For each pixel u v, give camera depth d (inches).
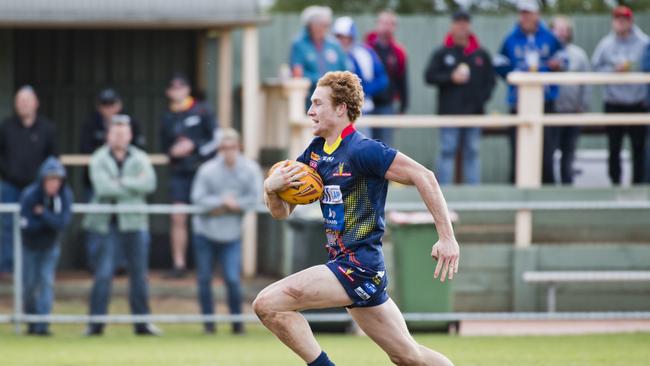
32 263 1647.4
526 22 2028.8
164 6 2075.5
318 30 1987.0
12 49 2167.8
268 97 2311.8
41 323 1642.5
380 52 2050.9
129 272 1668.3
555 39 2049.7
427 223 1678.2
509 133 2164.1
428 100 2472.9
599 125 2106.3
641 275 1792.6
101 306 1658.5
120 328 1745.8
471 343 1514.5
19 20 2037.4
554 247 1892.2
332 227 859.4
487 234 1934.1
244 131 2133.4
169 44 2289.6
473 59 1975.9
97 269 1657.2
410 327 1681.8
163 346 1502.2
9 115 2165.4
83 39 2265.0
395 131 2476.6
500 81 2479.1
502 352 1395.2
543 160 2028.8
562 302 1897.1
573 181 2176.4
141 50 2284.7
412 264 1676.9
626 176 2317.9
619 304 1904.5
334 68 1998.0
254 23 2092.8
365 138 853.2
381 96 2022.6
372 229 848.9
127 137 1715.1
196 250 1695.4
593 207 1609.3
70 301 1941.4
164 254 2151.8
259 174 1738.4
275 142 2273.6
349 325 1697.8
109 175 1702.8
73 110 2268.7
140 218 1663.4
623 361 1288.1
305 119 1950.1
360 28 2455.7
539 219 1947.6
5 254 1941.4
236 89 2399.1
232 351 1440.7
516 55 2039.9
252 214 2069.4
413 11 3772.1
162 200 2271.2
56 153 1969.7
